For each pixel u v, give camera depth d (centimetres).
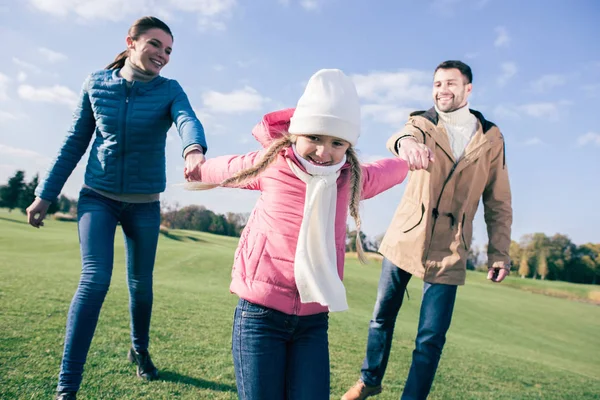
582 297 2802
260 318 222
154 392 323
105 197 326
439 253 350
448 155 351
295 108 244
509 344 1021
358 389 365
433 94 363
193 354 429
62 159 330
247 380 219
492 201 372
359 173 243
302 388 216
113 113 321
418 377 339
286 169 230
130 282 345
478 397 461
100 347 404
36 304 539
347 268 1980
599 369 922
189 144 282
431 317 343
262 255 226
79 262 1233
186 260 1507
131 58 326
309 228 224
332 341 593
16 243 1505
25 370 327
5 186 4541
